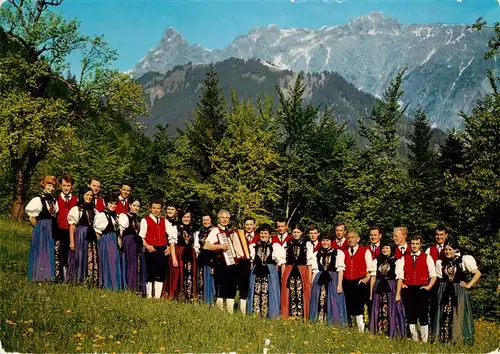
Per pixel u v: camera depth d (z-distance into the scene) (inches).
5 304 350.0
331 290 454.6
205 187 1382.9
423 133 1651.1
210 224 480.4
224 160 1416.1
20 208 1130.7
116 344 299.0
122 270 466.9
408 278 432.8
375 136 1395.2
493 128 1029.8
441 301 422.3
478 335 496.1
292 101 1539.1
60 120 1085.8
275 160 1451.8
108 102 1110.4
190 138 1551.4
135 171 1978.3
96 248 462.9
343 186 1491.1
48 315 339.3
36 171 1466.5
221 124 1541.6
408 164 1505.9
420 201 1275.8
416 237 436.8
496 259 914.7
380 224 1262.3
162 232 487.8
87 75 1091.3
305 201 1555.1
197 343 316.2
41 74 1064.8
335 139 1573.6
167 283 479.5
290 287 463.8
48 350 281.3
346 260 463.5
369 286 463.8
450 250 426.3
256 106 1582.2
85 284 439.8
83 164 1668.3
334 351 332.8
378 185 1349.7
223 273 460.8
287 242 472.1
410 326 430.0
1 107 983.0
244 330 358.3
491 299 891.4
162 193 1801.2
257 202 1342.3
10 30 1069.1
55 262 452.4
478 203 1011.3
